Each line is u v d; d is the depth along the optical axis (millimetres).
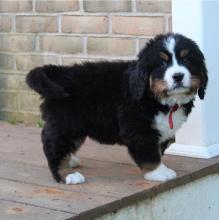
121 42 2689
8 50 3006
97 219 1935
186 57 2064
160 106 2090
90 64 2184
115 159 2350
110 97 2121
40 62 2926
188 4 2342
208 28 2348
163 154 2305
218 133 2414
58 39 2859
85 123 2141
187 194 2195
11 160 2350
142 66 2068
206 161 2314
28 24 2932
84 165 2289
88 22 2766
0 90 3055
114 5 2684
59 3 2828
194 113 2361
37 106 2941
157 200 2096
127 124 2094
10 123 2969
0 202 1982
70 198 1999
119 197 1995
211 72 2363
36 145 2531
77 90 2127
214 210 2305
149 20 2607
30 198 2008
